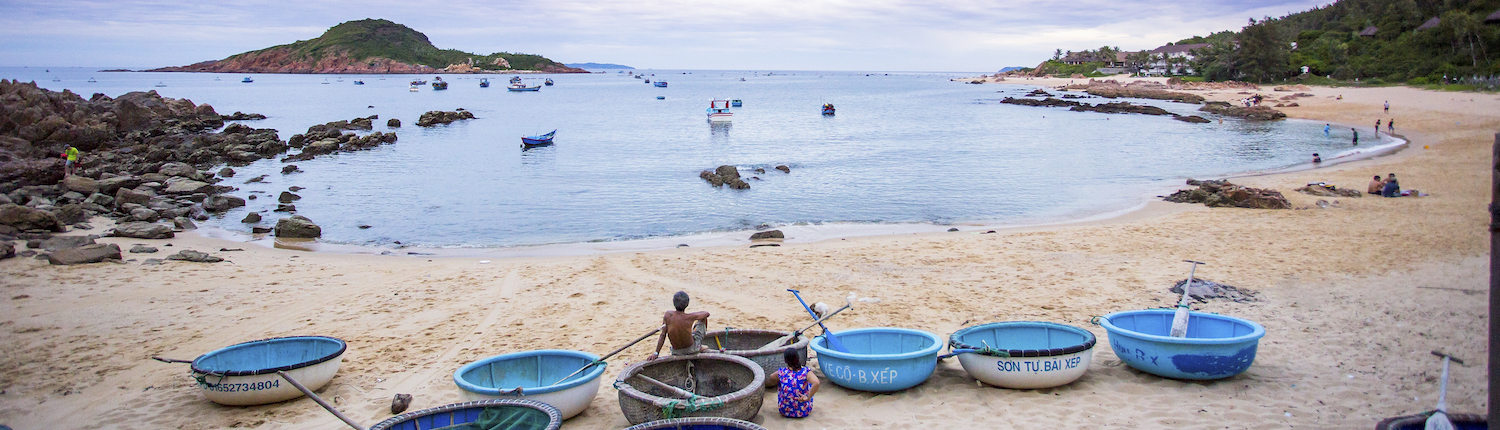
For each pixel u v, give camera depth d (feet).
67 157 102.73
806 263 52.24
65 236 64.85
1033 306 39.73
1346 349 29.78
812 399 25.89
